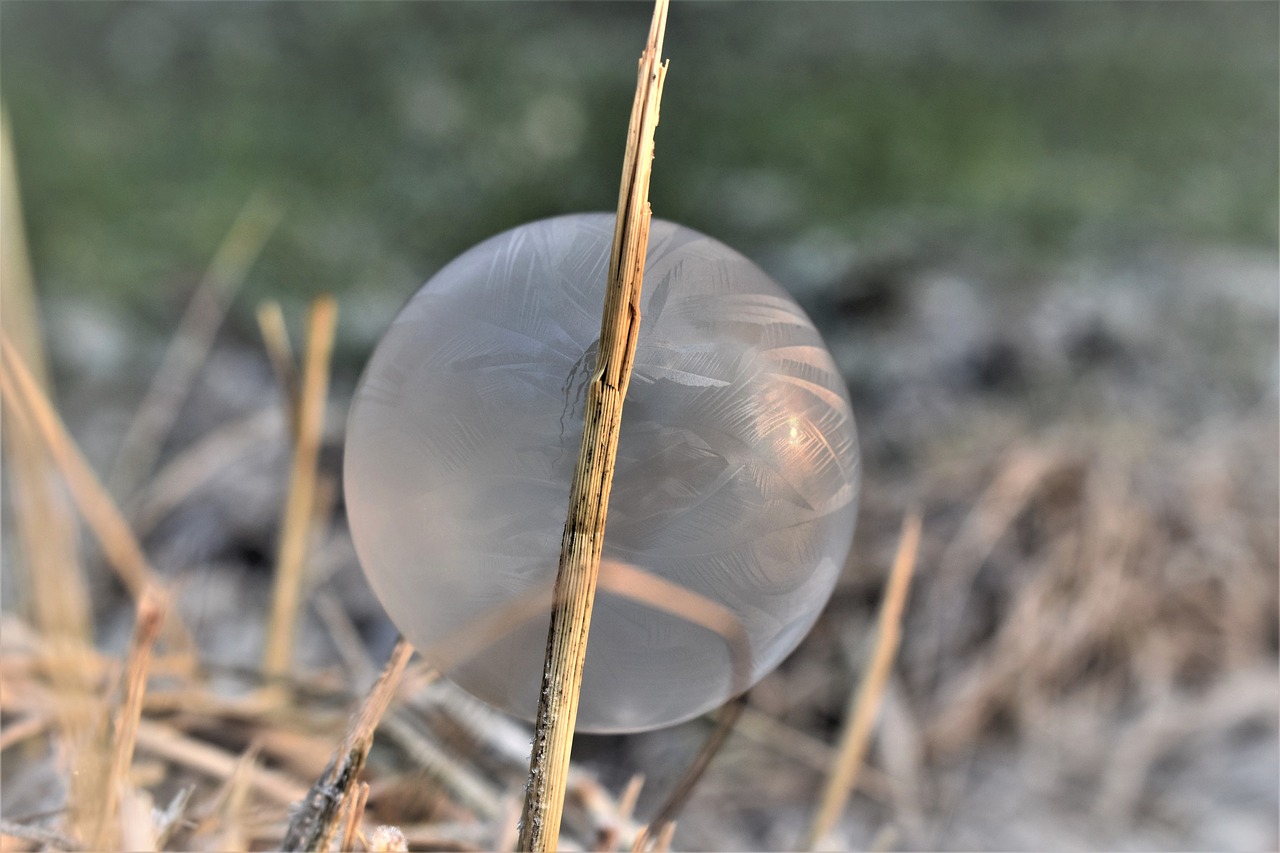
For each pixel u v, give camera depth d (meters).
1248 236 1.28
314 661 0.64
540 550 0.36
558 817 0.36
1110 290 1.11
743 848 0.54
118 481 0.75
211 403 0.88
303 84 1.55
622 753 0.61
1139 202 1.36
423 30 1.68
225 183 1.31
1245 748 0.63
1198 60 1.81
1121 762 0.62
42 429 0.41
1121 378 0.96
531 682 0.37
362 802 0.37
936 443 0.83
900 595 0.44
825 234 1.24
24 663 0.45
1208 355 1.00
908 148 1.50
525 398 0.36
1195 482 0.79
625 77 1.64
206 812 0.41
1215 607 0.72
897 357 0.97
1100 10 1.93
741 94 1.65
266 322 0.46
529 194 1.34
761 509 0.36
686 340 0.36
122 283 1.09
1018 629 0.66
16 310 0.41
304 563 0.61
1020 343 0.97
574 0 1.81
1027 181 1.41
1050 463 0.74
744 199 1.34
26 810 0.42
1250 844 0.56
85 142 1.36
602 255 0.36
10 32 1.57
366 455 0.37
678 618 0.36
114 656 0.45
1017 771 0.61
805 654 0.66
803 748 0.59
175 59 1.58
